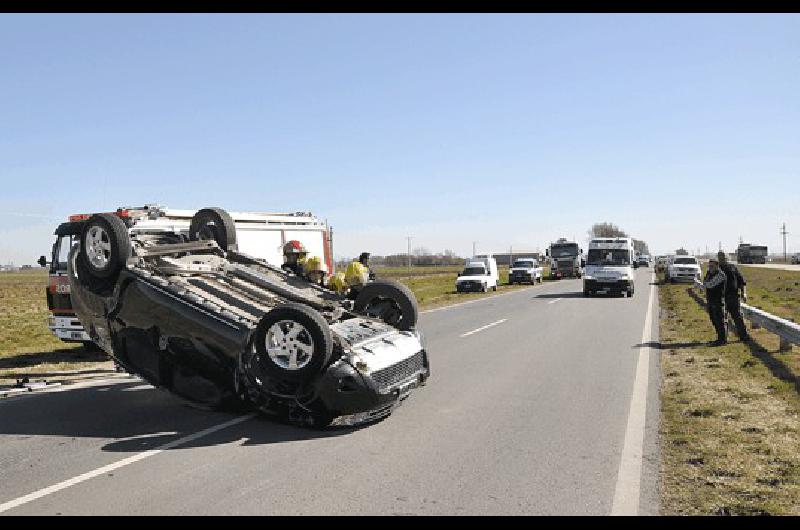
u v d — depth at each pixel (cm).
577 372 1048
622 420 739
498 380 988
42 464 595
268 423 741
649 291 3372
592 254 3086
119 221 797
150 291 770
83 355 1394
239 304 775
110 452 632
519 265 4781
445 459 603
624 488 523
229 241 1013
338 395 681
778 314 1914
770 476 546
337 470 573
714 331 1542
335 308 840
